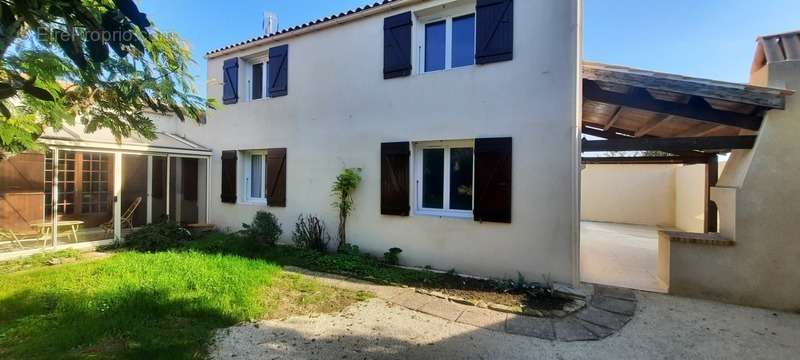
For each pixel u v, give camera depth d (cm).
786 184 470
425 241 659
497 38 589
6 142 332
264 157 954
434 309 464
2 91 177
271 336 378
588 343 376
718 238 511
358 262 656
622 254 832
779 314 456
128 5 161
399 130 688
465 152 652
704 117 507
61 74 345
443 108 641
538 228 562
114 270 582
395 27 689
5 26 164
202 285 512
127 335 360
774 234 475
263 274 581
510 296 509
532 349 361
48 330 363
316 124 804
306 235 787
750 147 496
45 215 916
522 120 573
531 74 566
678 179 1377
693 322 430
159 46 444
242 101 959
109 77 393
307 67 819
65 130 775
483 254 605
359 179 734
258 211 855
